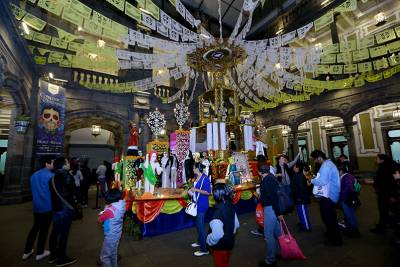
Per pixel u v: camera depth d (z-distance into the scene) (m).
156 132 8.16
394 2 11.78
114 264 3.00
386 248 3.80
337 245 4.04
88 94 12.37
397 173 3.86
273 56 8.76
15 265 3.54
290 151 17.64
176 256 3.82
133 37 5.52
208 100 8.82
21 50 7.70
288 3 15.98
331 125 15.91
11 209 7.73
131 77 13.73
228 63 8.20
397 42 6.56
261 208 3.93
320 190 4.25
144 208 4.80
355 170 12.78
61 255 3.49
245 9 5.91
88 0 12.62
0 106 9.93
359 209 6.61
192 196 4.23
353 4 4.15
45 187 3.78
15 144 9.05
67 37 5.71
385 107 13.07
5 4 5.79
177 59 8.16
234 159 8.04
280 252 3.47
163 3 15.83
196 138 8.46
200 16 17.33
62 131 10.98
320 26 5.05
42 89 10.26
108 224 2.98
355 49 7.07
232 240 2.53
